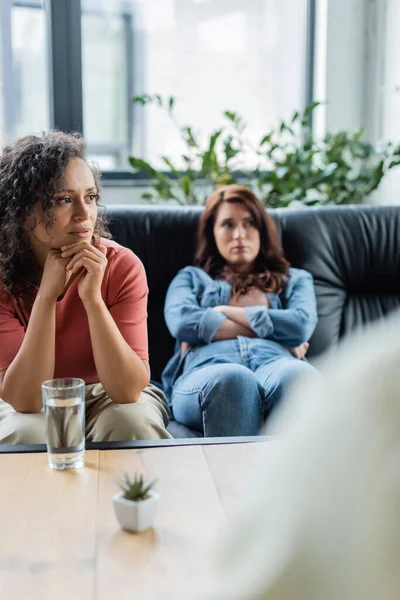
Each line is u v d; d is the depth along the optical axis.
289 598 0.34
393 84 3.21
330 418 0.35
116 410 1.49
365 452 0.33
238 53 3.50
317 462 0.35
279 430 0.43
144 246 2.26
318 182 3.12
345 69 3.42
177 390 1.92
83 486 1.10
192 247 2.29
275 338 2.10
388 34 3.25
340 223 2.38
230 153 3.06
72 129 3.28
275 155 3.49
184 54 3.46
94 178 1.74
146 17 3.38
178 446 1.27
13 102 3.27
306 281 2.24
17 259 1.60
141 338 1.63
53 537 0.95
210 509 1.02
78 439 1.17
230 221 2.21
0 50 3.22
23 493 1.08
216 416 1.79
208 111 3.52
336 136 3.19
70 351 1.61
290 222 2.37
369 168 3.27
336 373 0.37
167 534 0.95
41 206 1.52
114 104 3.41
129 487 0.98
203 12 3.44
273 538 0.36
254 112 3.55
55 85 3.23
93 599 0.80
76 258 1.50
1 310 1.61
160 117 3.47
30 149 1.56
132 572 0.86
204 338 2.06
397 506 0.32
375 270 2.37
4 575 0.85
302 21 3.51
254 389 1.82
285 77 3.54
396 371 0.34
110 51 3.36
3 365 1.55
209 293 2.17
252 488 0.40
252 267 2.23
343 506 0.33
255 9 3.48
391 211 2.41
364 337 0.38
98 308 1.52
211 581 0.41
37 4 3.21
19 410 1.51
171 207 2.34
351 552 0.33
